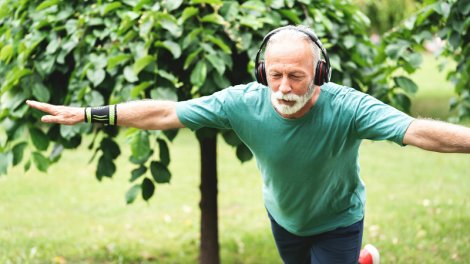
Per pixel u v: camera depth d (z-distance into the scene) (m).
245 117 2.22
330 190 2.39
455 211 5.27
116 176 6.89
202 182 3.85
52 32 3.15
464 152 1.88
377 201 5.71
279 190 2.39
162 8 3.13
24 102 3.12
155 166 3.09
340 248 2.59
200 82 2.91
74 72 3.09
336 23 3.45
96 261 4.29
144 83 2.90
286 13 3.20
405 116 1.99
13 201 5.91
